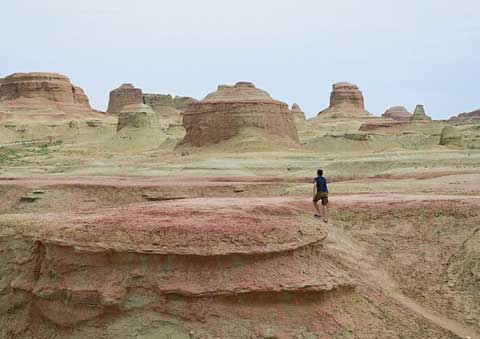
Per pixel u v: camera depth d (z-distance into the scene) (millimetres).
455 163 40906
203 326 13539
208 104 68875
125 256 14547
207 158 56188
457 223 18766
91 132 114750
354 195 24781
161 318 13859
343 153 61812
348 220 20188
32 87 124188
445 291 16031
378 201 21500
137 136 91812
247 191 32344
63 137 109938
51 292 15180
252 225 15320
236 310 13758
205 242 14352
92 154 81938
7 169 56406
